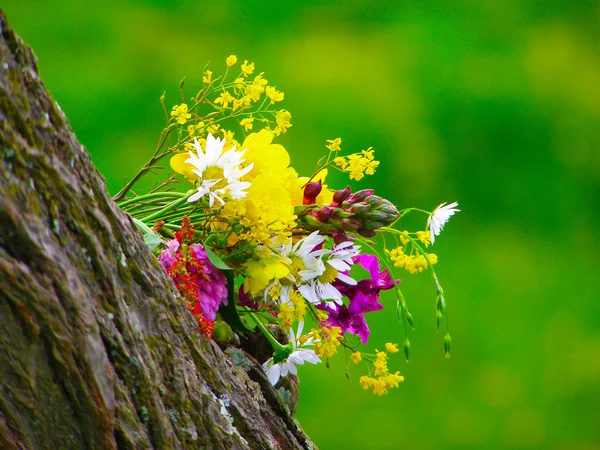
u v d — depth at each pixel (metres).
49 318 2.97
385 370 3.17
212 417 3.04
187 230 3.11
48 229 2.97
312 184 3.14
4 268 2.96
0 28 2.96
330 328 3.17
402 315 3.16
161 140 3.18
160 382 3.02
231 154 3.11
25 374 2.98
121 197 3.18
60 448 3.00
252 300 3.16
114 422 3.00
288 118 3.18
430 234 3.17
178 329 3.04
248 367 3.15
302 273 3.13
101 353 2.99
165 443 3.02
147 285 3.02
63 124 2.98
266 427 3.09
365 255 3.18
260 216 3.11
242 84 3.19
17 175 2.96
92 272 2.99
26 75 2.97
